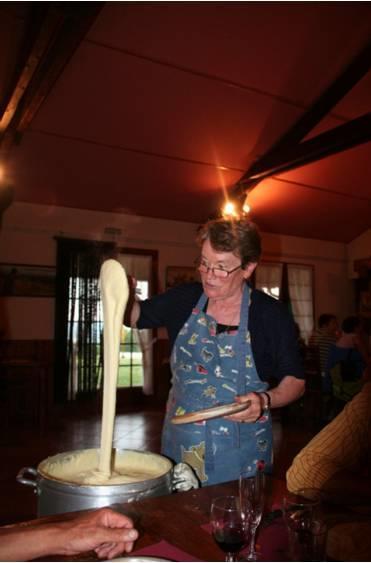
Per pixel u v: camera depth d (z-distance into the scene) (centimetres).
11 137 468
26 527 101
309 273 887
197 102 479
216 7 367
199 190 656
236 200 633
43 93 401
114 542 95
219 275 154
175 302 178
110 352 135
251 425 161
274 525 115
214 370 165
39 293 636
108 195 647
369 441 141
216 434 157
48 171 573
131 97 462
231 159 583
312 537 99
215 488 135
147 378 714
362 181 682
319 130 544
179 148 552
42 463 126
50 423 577
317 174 655
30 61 346
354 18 396
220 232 152
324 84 479
